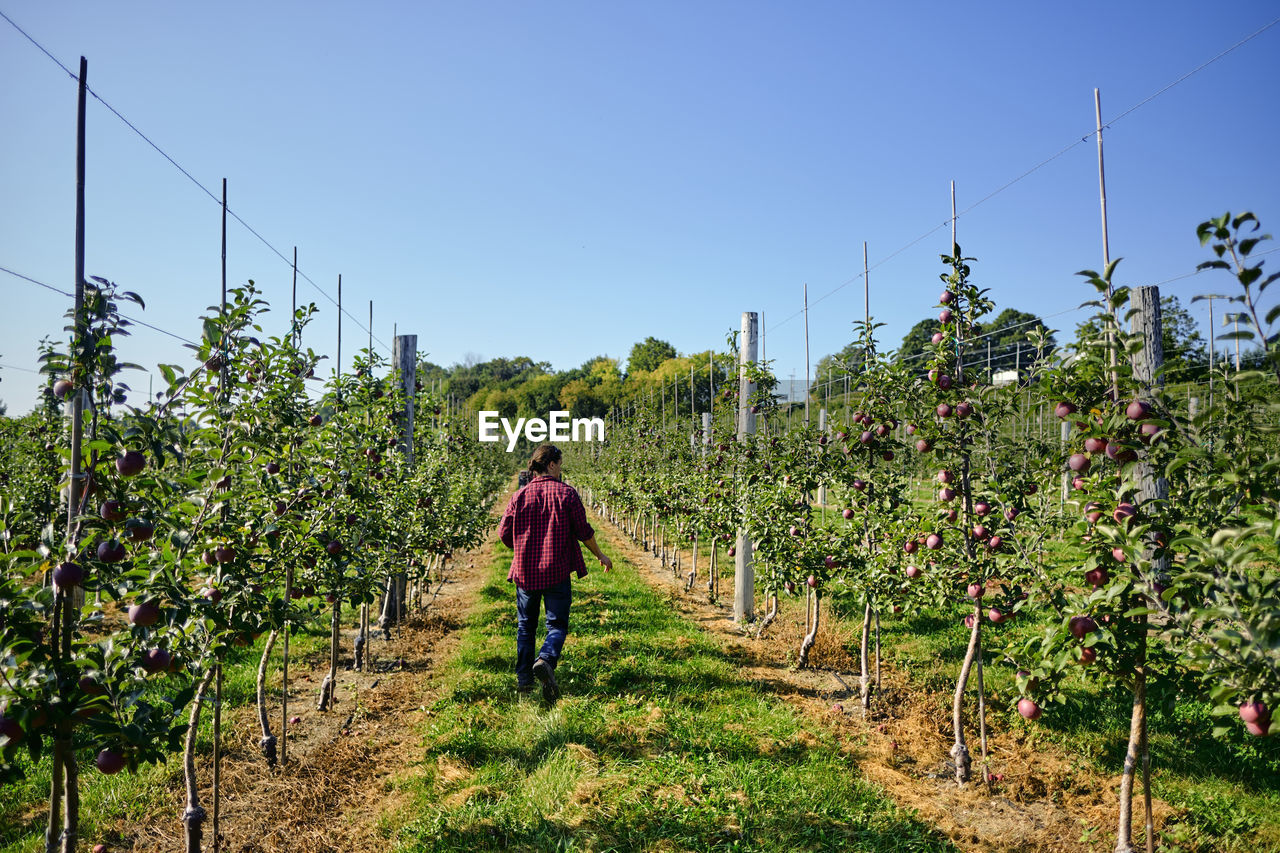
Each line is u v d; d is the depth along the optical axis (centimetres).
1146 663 324
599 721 520
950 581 454
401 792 434
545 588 585
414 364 945
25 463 857
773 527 666
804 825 380
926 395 470
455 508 1091
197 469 299
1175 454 296
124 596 264
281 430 459
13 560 235
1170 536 295
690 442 1349
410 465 885
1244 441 277
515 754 481
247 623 322
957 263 448
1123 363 310
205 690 344
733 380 936
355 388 718
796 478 664
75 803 260
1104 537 312
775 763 453
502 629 823
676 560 1282
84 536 268
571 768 441
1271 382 247
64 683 239
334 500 500
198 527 310
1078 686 560
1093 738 494
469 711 556
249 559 353
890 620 812
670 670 645
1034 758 480
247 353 461
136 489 271
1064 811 414
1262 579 247
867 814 398
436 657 741
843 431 583
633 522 1861
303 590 483
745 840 362
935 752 491
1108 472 333
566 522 590
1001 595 450
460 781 443
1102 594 297
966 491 448
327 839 383
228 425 390
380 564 676
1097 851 370
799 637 772
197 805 340
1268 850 366
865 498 582
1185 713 506
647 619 858
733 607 982
